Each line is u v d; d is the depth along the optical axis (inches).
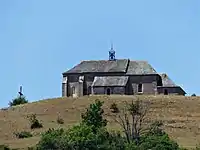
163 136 7657.5
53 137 7421.3
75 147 7239.2
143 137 7795.3
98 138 7347.4
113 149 7249.0
